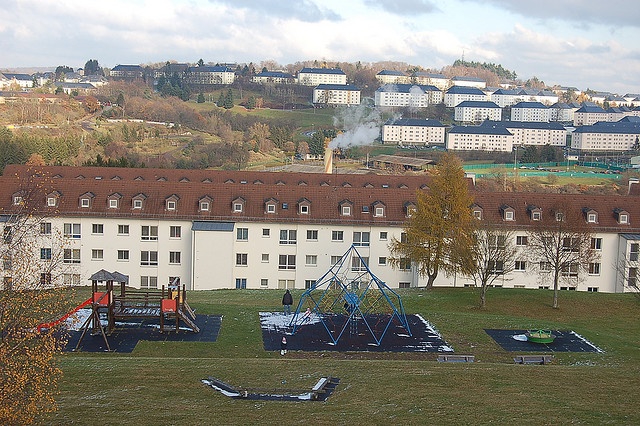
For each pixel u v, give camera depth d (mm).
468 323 50531
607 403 29797
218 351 42469
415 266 77375
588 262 64500
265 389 31406
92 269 76375
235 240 77000
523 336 47438
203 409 28594
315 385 32469
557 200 80375
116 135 195000
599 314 58594
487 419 27406
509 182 161375
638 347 46312
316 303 53719
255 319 49969
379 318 51500
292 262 77750
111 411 28062
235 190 79438
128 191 77938
